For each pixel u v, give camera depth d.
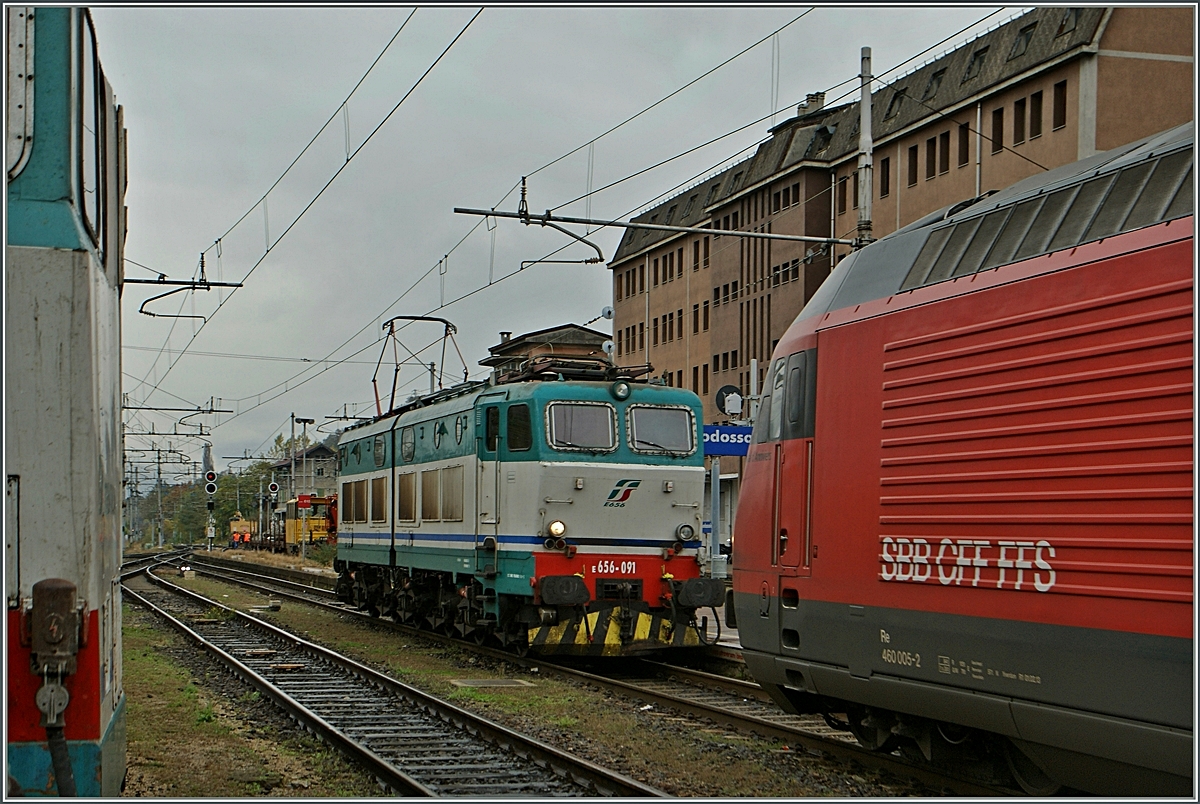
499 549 16.11
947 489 7.54
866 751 9.34
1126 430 6.34
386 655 17.47
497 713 11.87
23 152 5.80
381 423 22.34
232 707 12.26
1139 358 6.32
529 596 15.52
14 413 5.73
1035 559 6.82
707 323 52.66
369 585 23.53
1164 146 6.83
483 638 17.83
